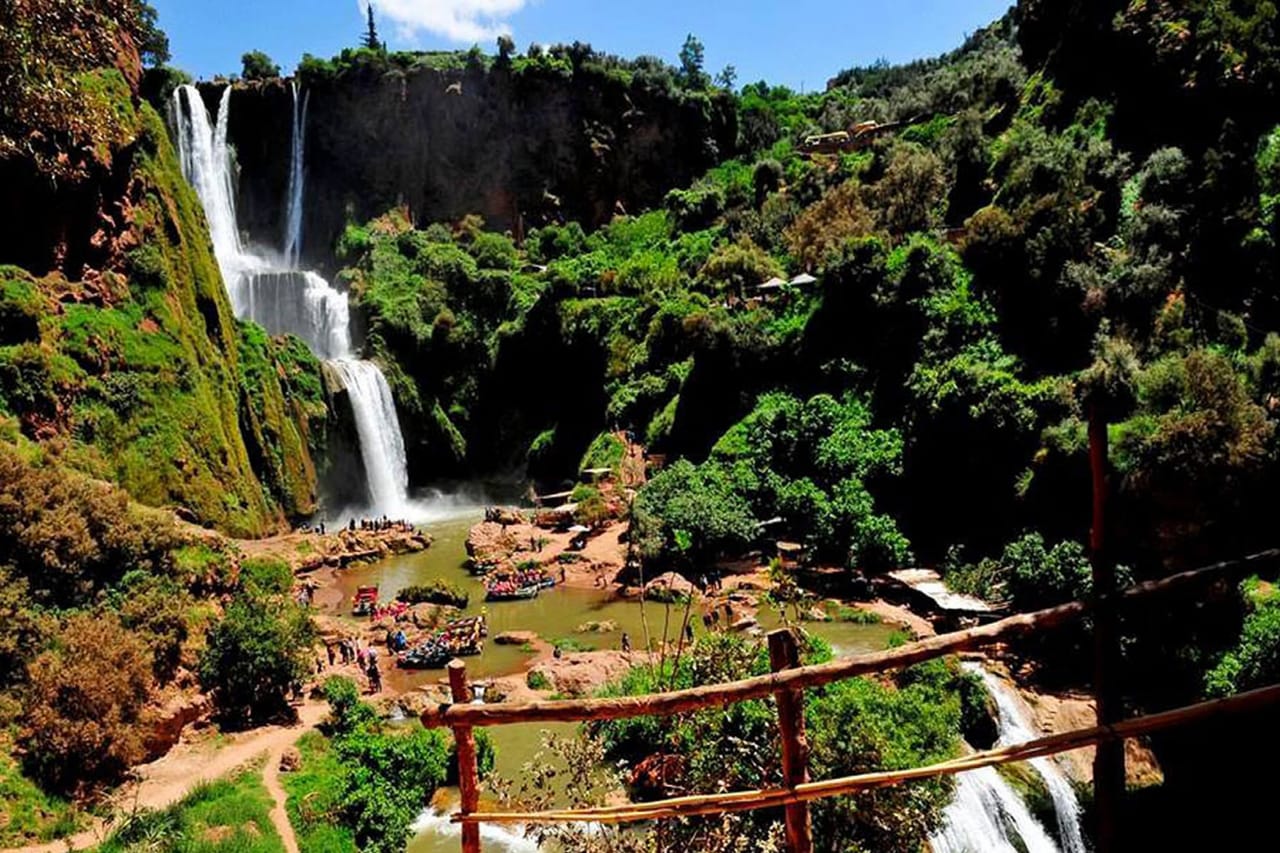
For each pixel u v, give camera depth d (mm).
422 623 37656
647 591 39469
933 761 16719
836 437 45250
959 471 39344
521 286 81188
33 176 38375
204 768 22438
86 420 38500
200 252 51812
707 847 9266
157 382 42938
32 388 36406
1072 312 39312
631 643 33656
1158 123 45969
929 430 40875
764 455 47656
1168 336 34531
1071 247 41000
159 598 25375
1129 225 41062
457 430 74062
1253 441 26094
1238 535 26422
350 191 91938
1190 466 27000
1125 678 25609
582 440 68438
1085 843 21125
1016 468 36625
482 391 75688
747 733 11320
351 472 63406
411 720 27406
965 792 19922
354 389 64188
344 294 77250
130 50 47938
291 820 20250
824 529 40812
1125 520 28984
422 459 72562
